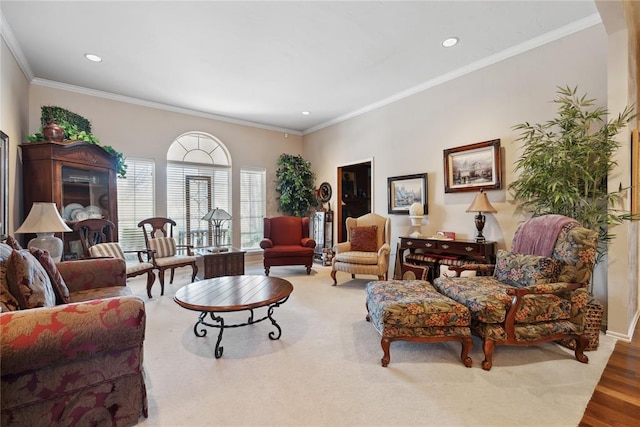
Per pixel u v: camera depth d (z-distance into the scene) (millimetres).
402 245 3990
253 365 1961
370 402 1581
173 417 1466
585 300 2037
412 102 4246
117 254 3273
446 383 1755
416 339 1954
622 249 2330
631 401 1579
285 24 2713
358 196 6270
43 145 3184
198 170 5266
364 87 4168
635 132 2582
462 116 3664
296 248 4762
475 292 2129
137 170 4633
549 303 1993
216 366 1948
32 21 2629
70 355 1215
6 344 1095
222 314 2928
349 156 5328
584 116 2605
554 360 2021
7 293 1473
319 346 2236
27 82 3600
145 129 4664
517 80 3174
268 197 6047
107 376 1340
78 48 3090
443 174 3881
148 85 4051
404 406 1548
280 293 2318
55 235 3256
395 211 4469
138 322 1374
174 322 2723
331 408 1534
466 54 3301
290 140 6324
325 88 4195
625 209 2357
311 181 6051
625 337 2307
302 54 3256
